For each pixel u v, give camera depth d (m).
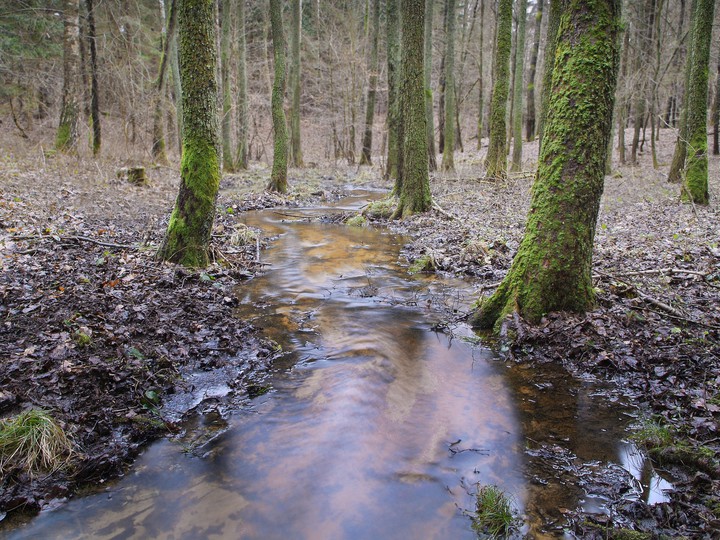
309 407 4.11
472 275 8.29
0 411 3.61
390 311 6.52
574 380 4.59
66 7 16.28
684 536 2.67
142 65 20.58
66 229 9.00
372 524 2.86
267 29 31.52
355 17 30.08
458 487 3.18
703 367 4.43
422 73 12.74
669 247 8.67
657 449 3.45
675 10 26.14
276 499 3.06
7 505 2.95
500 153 18.61
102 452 3.40
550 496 3.09
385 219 13.62
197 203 7.41
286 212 15.01
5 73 20.19
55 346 4.48
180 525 2.86
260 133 34.28
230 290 7.11
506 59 17.83
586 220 5.30
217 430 3.80
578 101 5.06
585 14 4.94
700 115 12.59
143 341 4.89
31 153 15.64
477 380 4.64
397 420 3.95
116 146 19.31
